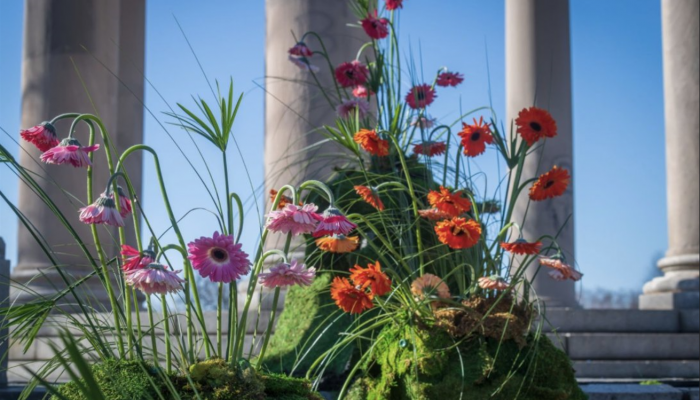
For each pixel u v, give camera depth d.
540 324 4.03
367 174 5.20
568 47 12.71
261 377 3.15
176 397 2.74
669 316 9.72
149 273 2.74
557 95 12.41
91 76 9.86
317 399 3.28
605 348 9.20
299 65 5.78
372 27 5.55
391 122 5.46
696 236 11.39
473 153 4.36
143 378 2.94
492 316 3.95
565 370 4.01
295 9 8.80
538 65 12.47
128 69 12.76
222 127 3.22
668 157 11.86
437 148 5.25
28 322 3.11
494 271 4.25
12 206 2.99
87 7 9.94
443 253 4.73
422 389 3.81
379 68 5.57
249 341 7.24
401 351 3.95
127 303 3.14
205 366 3.00
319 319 4.79
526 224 11.90
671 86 11.84
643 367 9.00
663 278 11.54
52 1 9.90
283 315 4.98
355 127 5.36
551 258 4.09
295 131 8.48
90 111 9.83
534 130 4.34
